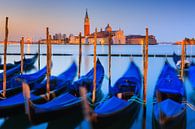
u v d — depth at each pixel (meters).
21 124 13.78
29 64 37.69
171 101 13.20
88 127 13.56
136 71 20.95
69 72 22.39
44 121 11.99
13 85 17.97
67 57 56.00
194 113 15.24
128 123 13.48
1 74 23.83
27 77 19.86
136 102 14.58
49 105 12.58
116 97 14.28
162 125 10.63
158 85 16.66
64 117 13.66
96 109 12.35
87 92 15.59
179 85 16.86
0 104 13.05
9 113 13.07
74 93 15.83
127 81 17.30
